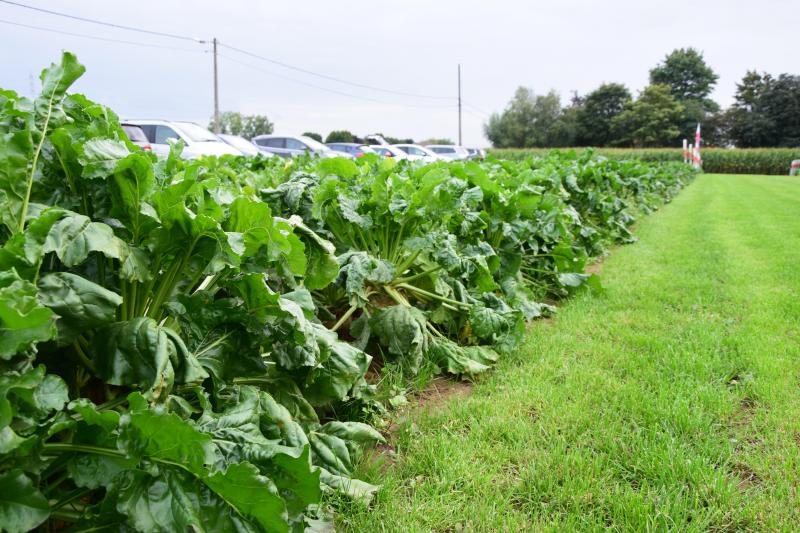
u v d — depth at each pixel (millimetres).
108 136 2068
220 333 1976
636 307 5035
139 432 1326
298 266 2287
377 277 3396
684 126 68500
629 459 2506
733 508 2162
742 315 4734
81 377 1818
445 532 2078
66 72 1934
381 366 3555
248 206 1972
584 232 6996
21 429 1252
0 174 1593
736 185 24141
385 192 3670
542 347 3930
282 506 1384
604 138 70250
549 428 2771
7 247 1378
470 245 4121
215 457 1489
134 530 1391
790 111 62344
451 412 2932
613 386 3242
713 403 3000
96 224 1620
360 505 2102
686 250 7922
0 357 1218
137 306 1872
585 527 2078
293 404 2365
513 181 5836
